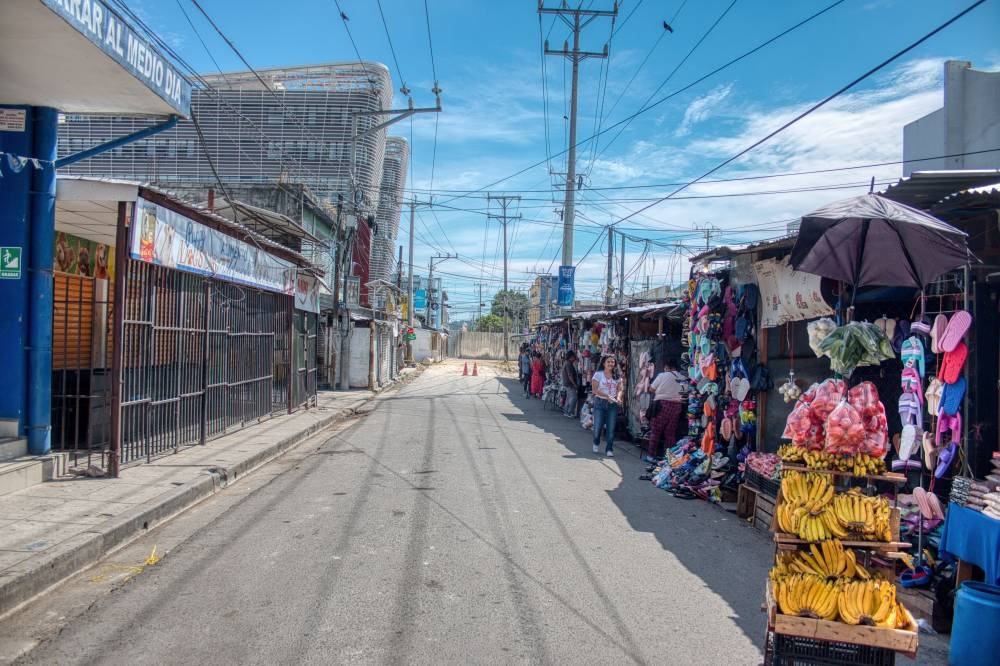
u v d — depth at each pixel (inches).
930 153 594.2
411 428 619.5
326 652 165.8
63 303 400.2
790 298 312.0
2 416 315.6
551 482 388.2
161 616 186.1
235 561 234.1
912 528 232.7
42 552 214.8
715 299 386.3
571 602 205.5
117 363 329.4
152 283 364.2
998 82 548.1
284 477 385.7
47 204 321.7
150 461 373.4
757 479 310.5
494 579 221.8
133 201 328.8
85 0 260.8
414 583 215.0
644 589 220.7
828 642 150.2
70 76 299.0
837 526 162.7
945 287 237.6
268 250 569.6
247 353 541.0
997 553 183.0
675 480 377.7
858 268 194.1
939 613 202.8
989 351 217.5
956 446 220.2
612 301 1054.4
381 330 1186.0
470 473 402.0
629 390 605.9
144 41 309.0
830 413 175.5
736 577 237.9
